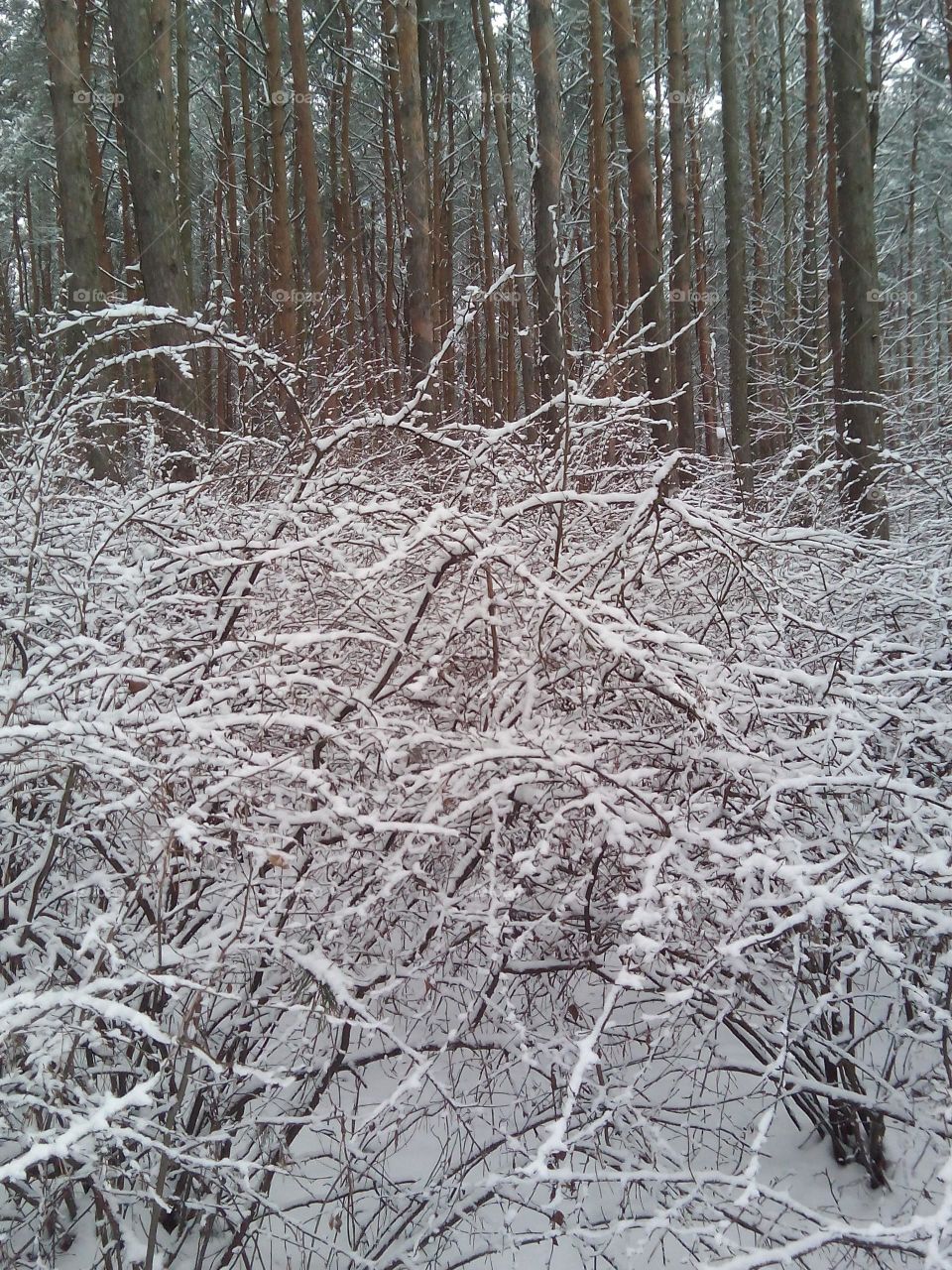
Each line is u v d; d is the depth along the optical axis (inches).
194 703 109.4
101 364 138.3
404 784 117.4
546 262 359.3
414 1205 103.9
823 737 120.6
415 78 417.1
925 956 111.1
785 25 810.2
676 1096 118.7
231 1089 104.4
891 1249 90.1
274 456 198.7
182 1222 105.4
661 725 130.3
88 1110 84.1
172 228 260.5
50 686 103.7
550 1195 99.9
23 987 95.6
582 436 173.2
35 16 760.3
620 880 118.2
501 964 105.7
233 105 853.2
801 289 749.3
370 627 138.8
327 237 803.4
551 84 372.8
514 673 129.8
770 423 643.5
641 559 139.4
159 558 143.4
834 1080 117.1
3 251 1042.1
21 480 146.9
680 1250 102.4
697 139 719.1
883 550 161.2
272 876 119.9
